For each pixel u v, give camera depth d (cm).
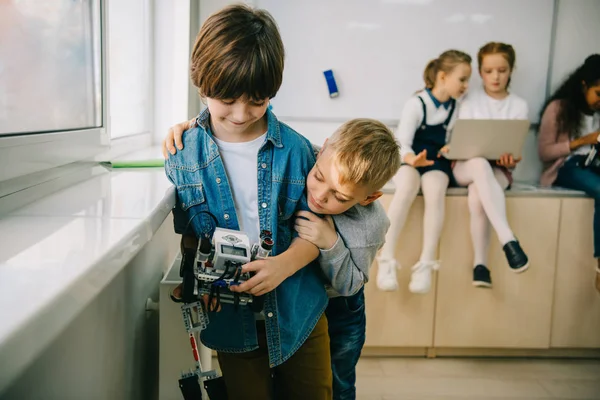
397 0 249
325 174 92
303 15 248
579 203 224
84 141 119
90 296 53
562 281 227
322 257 100
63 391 79
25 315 41
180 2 219
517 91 258
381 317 224
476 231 218
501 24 252
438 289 224
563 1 253
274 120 98
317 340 106
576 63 258
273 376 113
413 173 216
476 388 206
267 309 97
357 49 251
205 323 92
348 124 95
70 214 79
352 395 127
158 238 153
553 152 241
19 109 93
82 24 123
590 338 231
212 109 88
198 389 93
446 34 252
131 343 119
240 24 82
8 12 88
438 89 226
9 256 56
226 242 85
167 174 100
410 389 204
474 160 216
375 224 105
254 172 97
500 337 228
